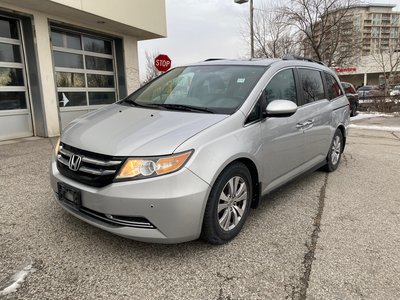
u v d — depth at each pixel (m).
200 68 4.29
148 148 2.71
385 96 18.42
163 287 2.54
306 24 20.70
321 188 4.82
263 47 24.72
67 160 3.03
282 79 4.05
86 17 9.06
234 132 3.12
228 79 3.83
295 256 2.99
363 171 5.79
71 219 3.56
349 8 20.36
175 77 4.30
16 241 3.11
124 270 2.72
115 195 2.64
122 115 3.47
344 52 22.16
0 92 7.96
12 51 8.20
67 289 2.48
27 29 8.26
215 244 3.11
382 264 2.90
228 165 3.03
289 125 3.89
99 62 10.86
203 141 2.85
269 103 3.54
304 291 2.53
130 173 2.64
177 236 2.72
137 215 2.64
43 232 3.28
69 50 9.66
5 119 8.12
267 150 3.52
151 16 11.10
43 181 4.81
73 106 9.92
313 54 21.66
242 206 3.32
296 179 4.42
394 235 3.43
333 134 5.30
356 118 15.26
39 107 8.59
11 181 4.79
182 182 2.66
